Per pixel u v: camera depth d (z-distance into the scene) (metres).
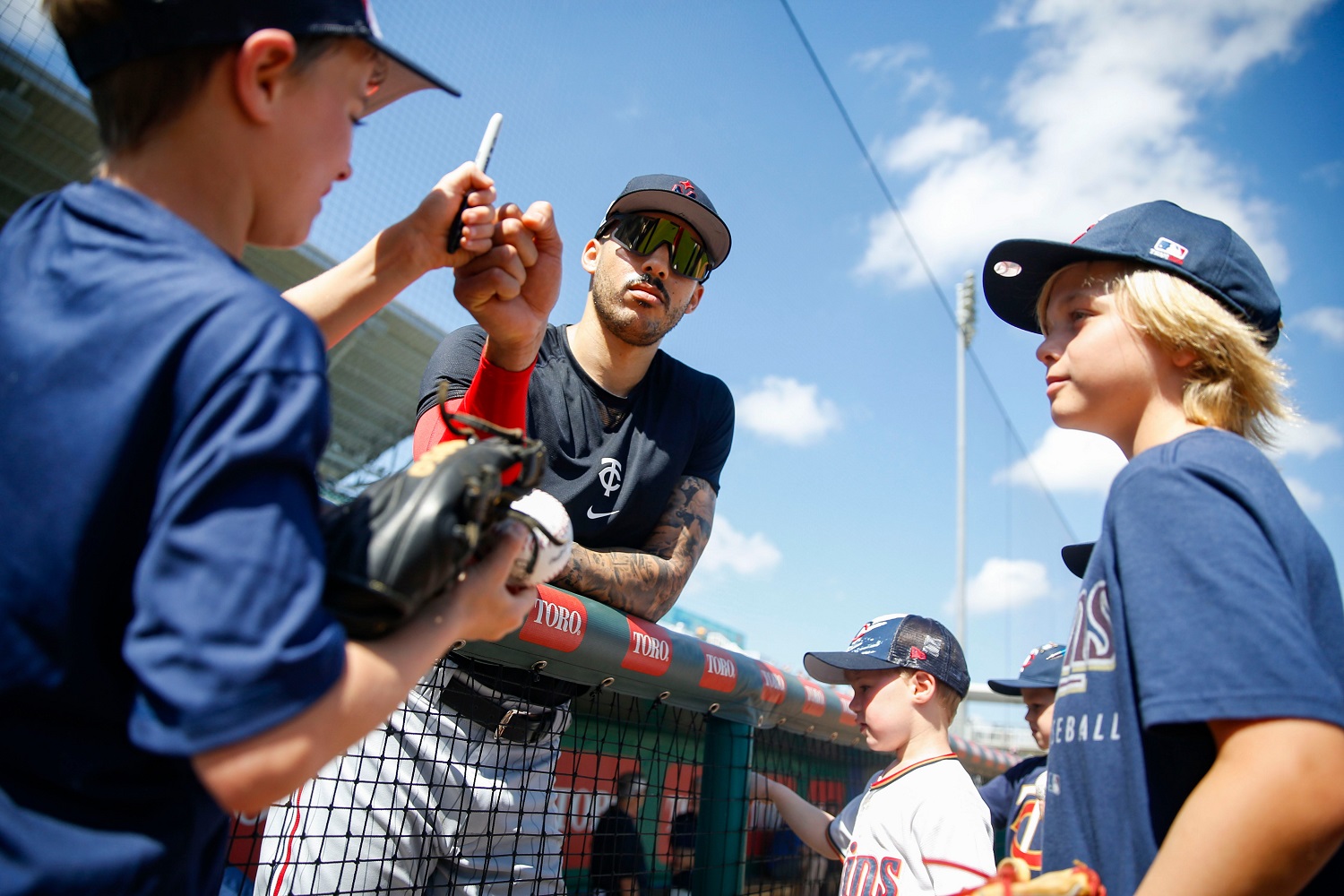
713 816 1.90
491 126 1.14
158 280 0.66
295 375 0.64
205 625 0.55
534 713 1.61
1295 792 0.69
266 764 0.56
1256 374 0.98
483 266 1.13
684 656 1.77
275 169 0.76
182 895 0.65
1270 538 0.82
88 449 0.61
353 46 0.79
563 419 1.81
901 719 2.00
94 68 0.74
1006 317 1.44
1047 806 0.94
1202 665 0.76
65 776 0.59
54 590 0.60
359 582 0.66
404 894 1.44
